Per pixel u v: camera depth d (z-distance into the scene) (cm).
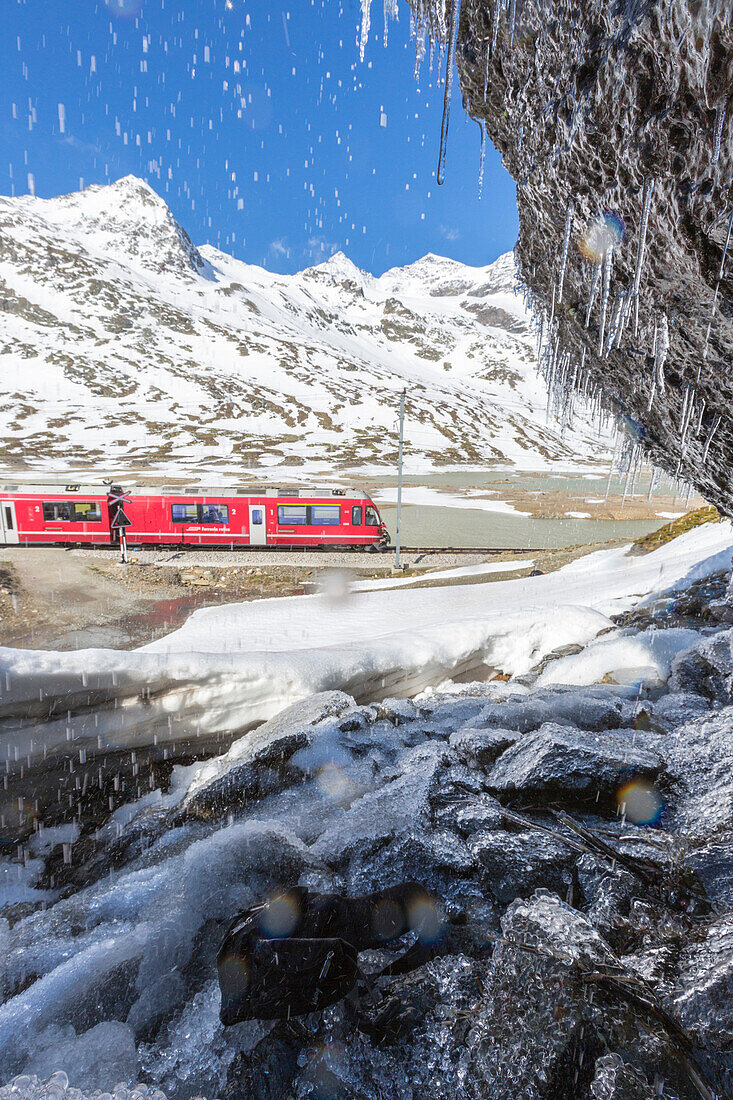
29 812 383
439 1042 194
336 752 418
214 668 480
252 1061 194
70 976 228
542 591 1441
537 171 287
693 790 296
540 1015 177
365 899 212
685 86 194
